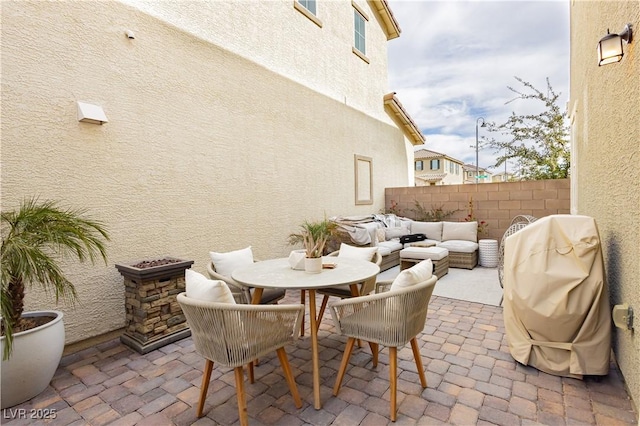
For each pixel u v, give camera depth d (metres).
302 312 2.05
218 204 4.13
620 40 1.96
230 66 4.32
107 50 3.08
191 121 3.82
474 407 1.99
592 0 3.13
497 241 6.35
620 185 2.21
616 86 2.26
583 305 2.17
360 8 7.39
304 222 5.56
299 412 1.98
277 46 5.11
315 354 2.09
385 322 1.97
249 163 4.57
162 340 2.95
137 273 2.81
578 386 2.18
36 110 2.64
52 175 2.73
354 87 7.11
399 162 8.94
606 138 2.59
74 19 2.86
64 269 2.81
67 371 2.52
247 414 1.96
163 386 2.30
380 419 1.90
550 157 8.16
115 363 2.64
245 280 2.30
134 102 3.29
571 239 2.26
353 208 6.97
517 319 2.49
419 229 6.88
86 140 2.93
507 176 8.97
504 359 2.57
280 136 5.12
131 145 3.26
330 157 6.29
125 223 3.21
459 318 3.47
